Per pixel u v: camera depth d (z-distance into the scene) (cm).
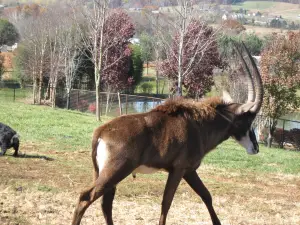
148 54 5128
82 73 4156
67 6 3975
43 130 2067
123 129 714
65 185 1112
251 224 912
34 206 891
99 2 2581
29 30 4322
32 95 3916
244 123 840
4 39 5912
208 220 917
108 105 3297
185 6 2223
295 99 2753
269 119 2769
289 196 1258
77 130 2153
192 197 1121
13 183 1067
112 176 698
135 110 3275
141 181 1249
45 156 1493
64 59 3581
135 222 862
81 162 1461
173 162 752
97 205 966
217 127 810
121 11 3703
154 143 732
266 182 1444
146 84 4853
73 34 3859
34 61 3866
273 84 2694
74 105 3547
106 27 3136
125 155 703
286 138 2814
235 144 2312
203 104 801
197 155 776
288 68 2720
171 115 759
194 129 773
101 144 708
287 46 2717
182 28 2241
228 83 2762
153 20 2955
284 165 1809
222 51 3064
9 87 4559
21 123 2200
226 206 1065
